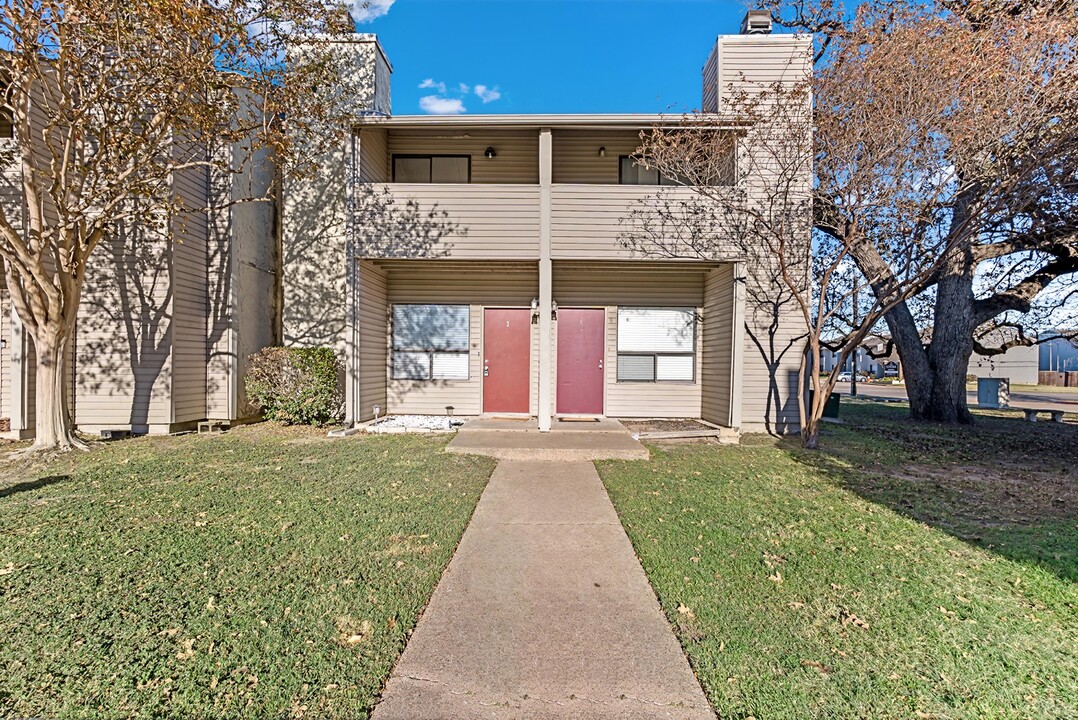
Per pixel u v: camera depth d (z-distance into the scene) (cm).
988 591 306
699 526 412
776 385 882
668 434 816
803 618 273
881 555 357
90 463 609
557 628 262
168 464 605
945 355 1085
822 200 756
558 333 1002
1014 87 622
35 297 663
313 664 228
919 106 630
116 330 814
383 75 1004
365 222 845
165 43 583
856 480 563
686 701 209
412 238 843
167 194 790
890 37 641
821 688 217
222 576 310
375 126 839
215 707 201
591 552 362
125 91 664
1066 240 826
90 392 809
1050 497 503
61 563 325
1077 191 725
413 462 623
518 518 433
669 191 834
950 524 422
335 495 482
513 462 645
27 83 618
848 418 1148
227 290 907
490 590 304
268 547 356
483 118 820
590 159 984
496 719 197
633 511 450
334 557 341
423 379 1006
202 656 232
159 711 199
